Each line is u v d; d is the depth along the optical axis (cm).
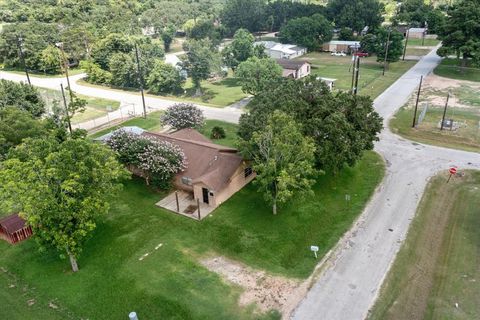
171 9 13412
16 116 3472
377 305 2209
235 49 7769
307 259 2597
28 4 12619
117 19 11169
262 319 2125
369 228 2903
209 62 6850
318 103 3359
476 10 6931
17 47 8506
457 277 2430
